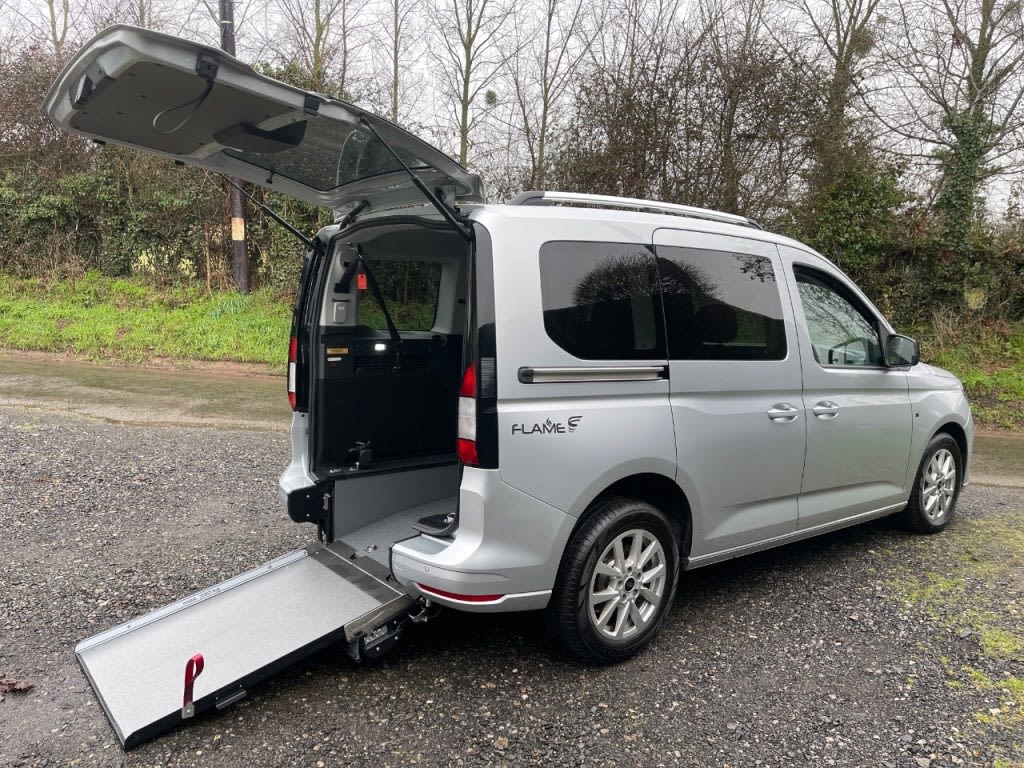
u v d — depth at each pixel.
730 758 2.53
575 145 13.09
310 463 3.81
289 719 2.74
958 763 2.51
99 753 2.51
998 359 12.08
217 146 3.08
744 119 12.31
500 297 2.78
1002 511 5.64
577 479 2.89
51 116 2.87
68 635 3.32
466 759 2.51
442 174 3.00
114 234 15.55
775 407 3.65
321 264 3.85
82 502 5.20
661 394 3.19
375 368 3.99
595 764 2.49
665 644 3.36
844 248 13.22
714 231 3.59
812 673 3.11
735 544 3.59
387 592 3.12
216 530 4.73
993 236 13.26
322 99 2.60
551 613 3.01
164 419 8.20
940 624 3.57
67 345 12.33
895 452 4.43
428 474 4.10
